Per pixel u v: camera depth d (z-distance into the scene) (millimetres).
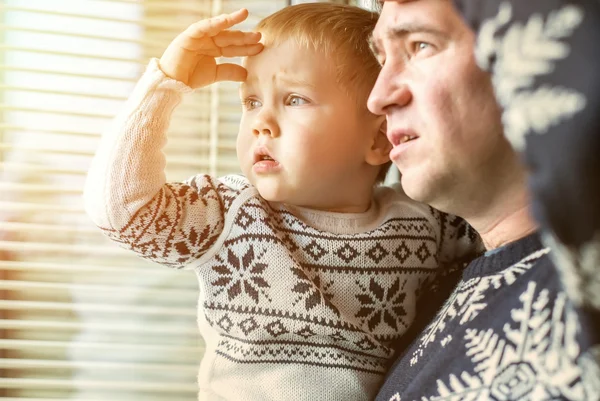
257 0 1464
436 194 646
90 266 1390
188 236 854
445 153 611
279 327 851
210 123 1466
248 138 885
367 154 906
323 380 849
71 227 1391
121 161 825
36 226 1364
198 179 917
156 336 1456
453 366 595
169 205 844
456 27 596
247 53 876
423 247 922
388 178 1187
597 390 439
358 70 879
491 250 681
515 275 612
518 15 384
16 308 1368
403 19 624
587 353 418
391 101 649
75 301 1436
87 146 1433
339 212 917
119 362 1434
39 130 1364
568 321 511
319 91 860
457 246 967
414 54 644
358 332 854
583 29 349
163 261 874
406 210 939
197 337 1466
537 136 356
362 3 1039
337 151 875
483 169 618
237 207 875
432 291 908
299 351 861
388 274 888
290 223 888
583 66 342
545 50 363
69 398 1406
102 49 1435
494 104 591
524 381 519
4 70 1354
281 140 860
